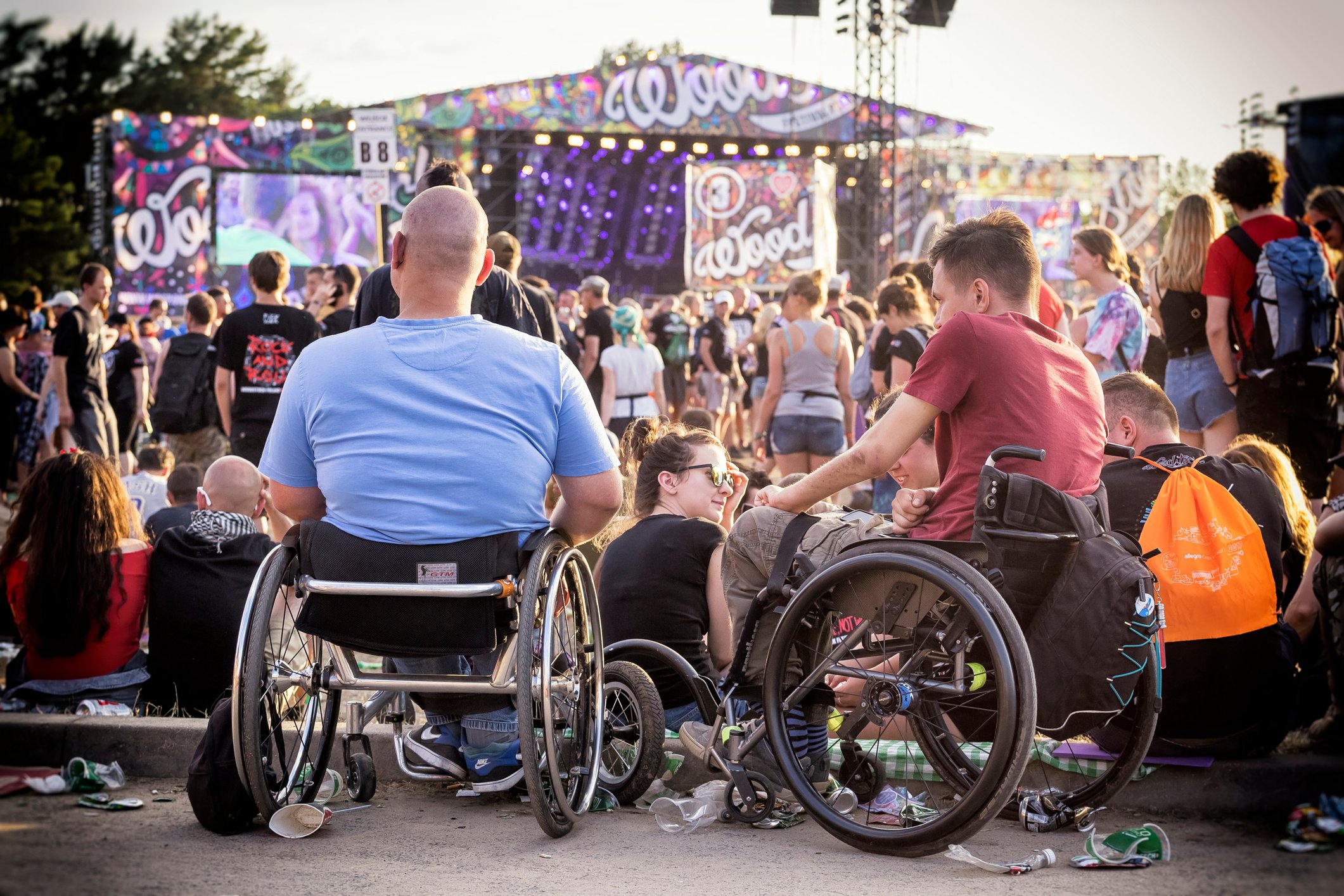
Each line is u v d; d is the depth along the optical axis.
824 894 2.51
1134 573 2.74
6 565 3.84
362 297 4.50
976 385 2.96
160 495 6.32
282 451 3.01
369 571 2.84
